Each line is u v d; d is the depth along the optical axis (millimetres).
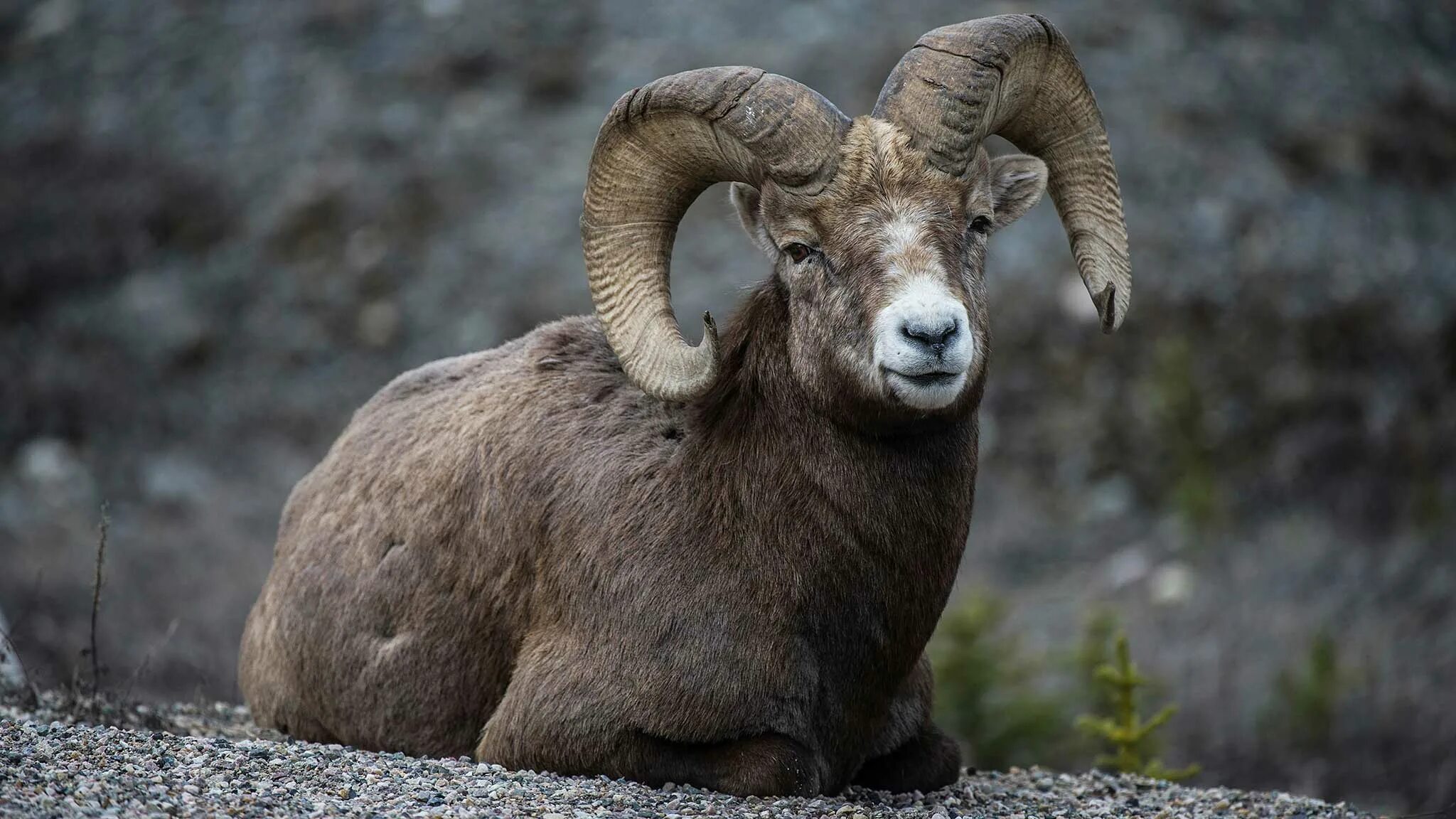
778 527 25625
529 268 102125
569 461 27359
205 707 36469
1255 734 57312
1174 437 83812
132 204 114625
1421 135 115750
